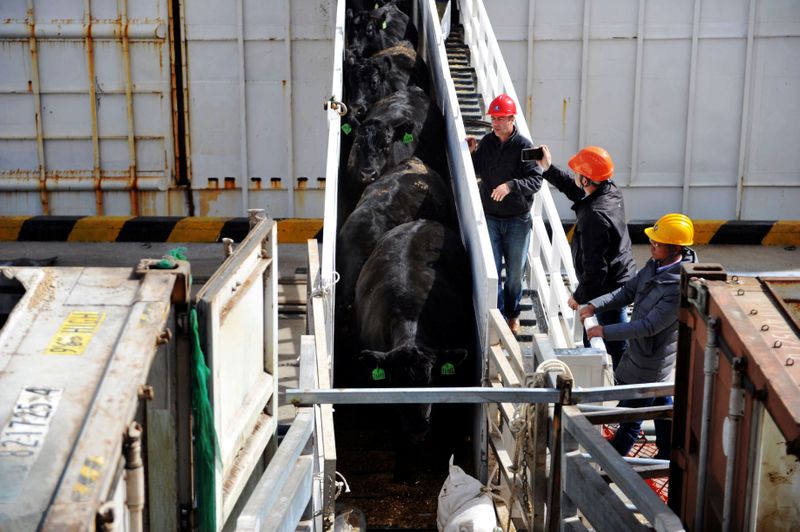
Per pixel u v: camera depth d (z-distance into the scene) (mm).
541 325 8062
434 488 6566
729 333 3506
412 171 8727
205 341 3758
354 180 9242
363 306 7230
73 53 13312
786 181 13547
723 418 3578
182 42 13258
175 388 3781
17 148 13617
